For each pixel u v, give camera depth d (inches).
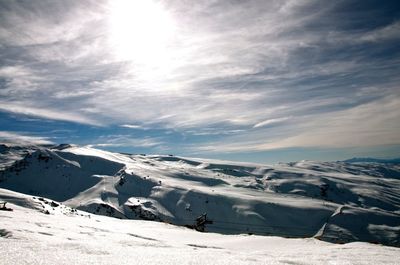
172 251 572.4
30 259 334.3
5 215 1045.2
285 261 499.8
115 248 515.8
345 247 995.3
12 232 612.4
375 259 618.5
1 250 366.0
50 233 714.8
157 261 391.2
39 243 480.7
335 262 529.7
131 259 389.7
